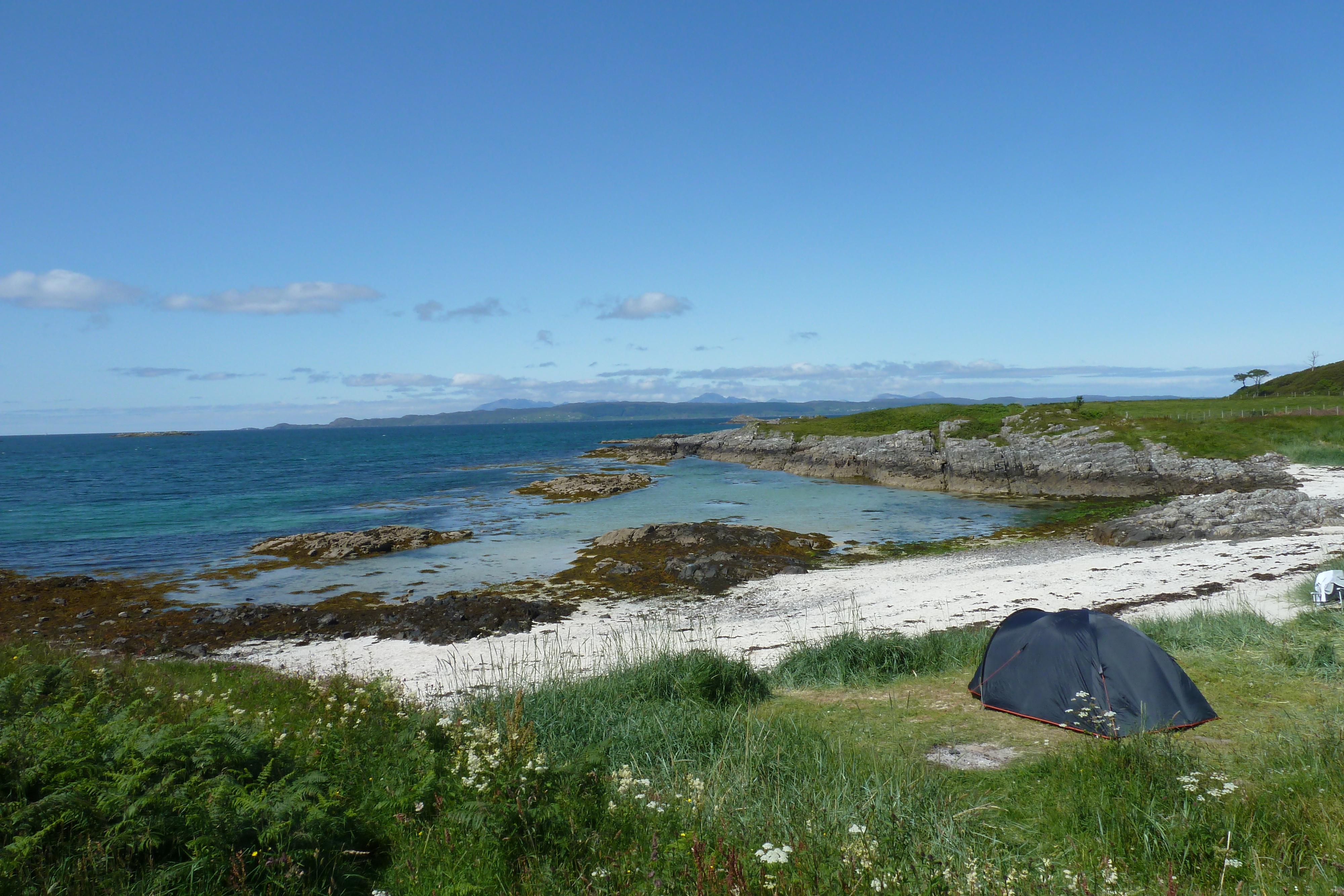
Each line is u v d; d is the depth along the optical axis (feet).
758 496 170.60
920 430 223.10
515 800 16.44
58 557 103.55
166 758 16.66
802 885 13.61
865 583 81.35
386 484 206.90
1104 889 14.38
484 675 50.16
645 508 149.59
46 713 19.15
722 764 22.48
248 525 132.05
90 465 311.27
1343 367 381.19
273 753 18.72
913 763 24.27
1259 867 15.15
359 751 22.20
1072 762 22.93
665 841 15.97
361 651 61.52
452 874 14.70
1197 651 39.52
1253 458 163.12
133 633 68.08
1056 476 170.50
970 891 13.98
